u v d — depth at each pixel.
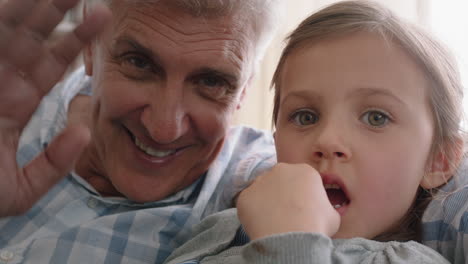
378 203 0.76
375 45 0.80
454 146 0.86
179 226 1.04
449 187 0.86
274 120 1.00
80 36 0.65
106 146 1.05
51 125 1.20
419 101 0.80
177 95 0.95
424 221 0.85
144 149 1.04
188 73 0.94
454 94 0.89
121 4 0.93
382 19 0.84
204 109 0.99
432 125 0.82
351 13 0.86
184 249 0.94
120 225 1.00
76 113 1.25
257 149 1.28
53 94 1.25
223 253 0.84
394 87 0.78
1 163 0.62
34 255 0.95
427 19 1.83
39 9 0.63
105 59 0.99
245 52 0.99
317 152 0.77
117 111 0.98
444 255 0.83
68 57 0.65
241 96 1.18
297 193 0.69
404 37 0.82
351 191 0.75
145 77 0.97
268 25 1.04
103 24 0.66
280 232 0.64
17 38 0.62
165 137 0.94
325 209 0.68
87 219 1.05
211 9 0.90
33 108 0.64
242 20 0.96
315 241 0.61
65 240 0.96
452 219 0.82
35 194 0.65
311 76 0.82
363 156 0.75
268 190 0.71
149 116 0.95
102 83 1.00
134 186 1.04
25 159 1.15
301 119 0.84
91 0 0.98
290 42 0.91
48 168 0.65
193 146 1.05
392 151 0.76
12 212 0.64
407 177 0.77
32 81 0.64
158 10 0.90
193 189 1.15
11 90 0.62
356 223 0.77
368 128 0.77
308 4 2.03
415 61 0.82
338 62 0.81
